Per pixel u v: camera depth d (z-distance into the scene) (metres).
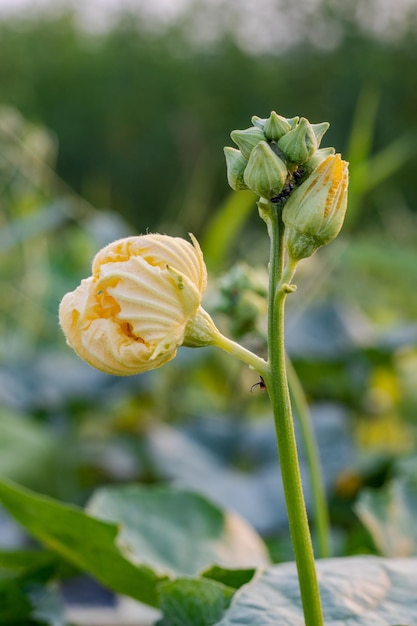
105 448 1.25
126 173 7.67
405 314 2.20
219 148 6.41
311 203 0.52
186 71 9.23
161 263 0.53
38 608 0.70
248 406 1.53
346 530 1.11
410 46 8.44
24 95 8.04
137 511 0.77
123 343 0.52
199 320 0.53
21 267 1.87
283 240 0.53
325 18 9.07
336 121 8.30
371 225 2.70
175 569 0.73
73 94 8.71
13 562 0.71
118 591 0.69
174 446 1.21
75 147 8.32
